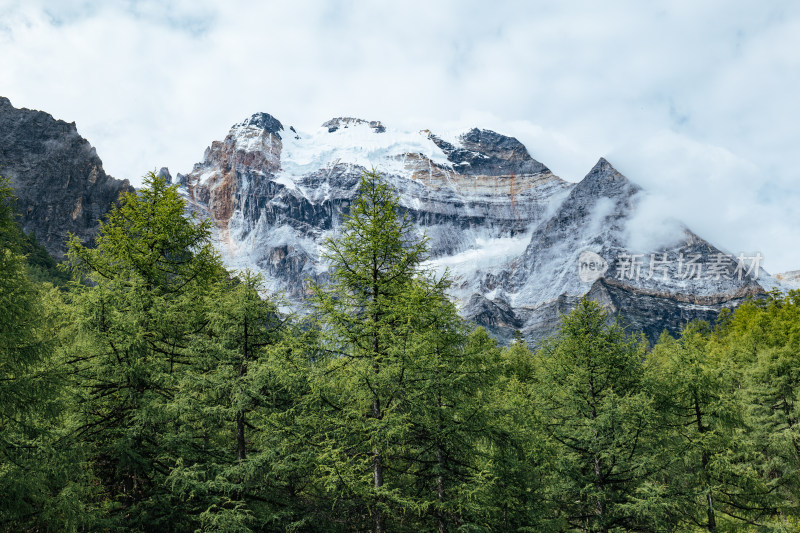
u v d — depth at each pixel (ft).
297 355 53.47
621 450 61.98
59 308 52.75
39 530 42.50
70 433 48.88
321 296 53.57
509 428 57.93
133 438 50.70
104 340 50.88
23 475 38.83
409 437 53.16
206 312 60.90
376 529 49.96
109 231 57.98
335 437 51.06
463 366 55.26
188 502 52.16
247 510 49.47
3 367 39.99
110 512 50.80
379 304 53.88
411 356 48.80
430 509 52.90
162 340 57.21
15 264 41.42
